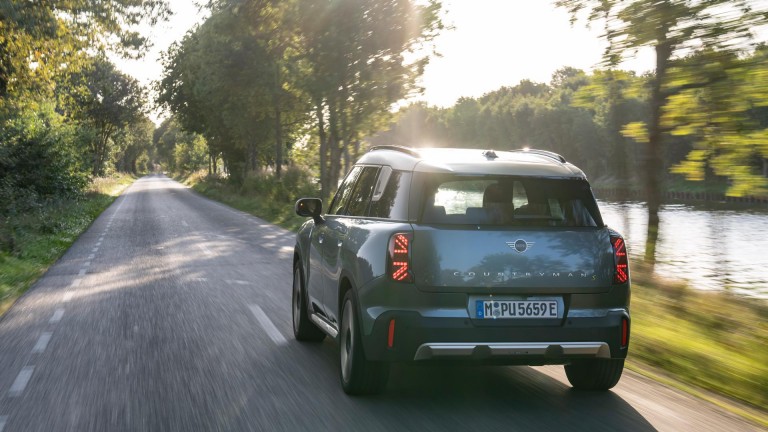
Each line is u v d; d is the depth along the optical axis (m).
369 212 5.46
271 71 36.88
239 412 4.84
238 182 57.59
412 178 4.96
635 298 9.36
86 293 10.77
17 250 16.08
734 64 10.09
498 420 4.63
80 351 6.90
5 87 25.23
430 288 4.59
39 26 21.44
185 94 56.94
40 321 8.58
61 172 33.41
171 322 8.34
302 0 31.33
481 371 6.07
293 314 7.60
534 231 4.75
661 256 16.52
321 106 33.69
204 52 38.91
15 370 6.19
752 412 4.87
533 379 5.78
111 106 80.31
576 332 4.68
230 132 51.72
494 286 4.61
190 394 5.31
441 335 4.55
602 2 10.94
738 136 10.40
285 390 5.39
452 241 4.63
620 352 4.80
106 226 25.75
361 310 4.84
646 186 12.63
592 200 5.01
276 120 43.78
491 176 4.88
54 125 38.34
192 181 91.00
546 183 4.98
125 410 4.94
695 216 42.91
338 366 6.17
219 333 7.66
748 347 6.70
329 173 34.38
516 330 4.60
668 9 10.27
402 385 5.55
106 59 25.30
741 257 22.47
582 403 5.04
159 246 18.19
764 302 9.68
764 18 9.80
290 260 14.88
